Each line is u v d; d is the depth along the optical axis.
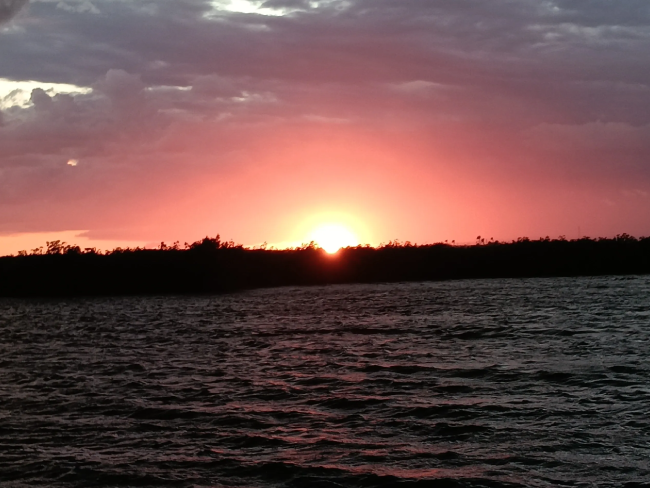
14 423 21.92
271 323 49.00
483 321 45.03
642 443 18.36
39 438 20.27
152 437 20.17
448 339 37.81
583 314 47.03
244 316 54.72
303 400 23.98
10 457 18.55
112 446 19.41
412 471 16.95
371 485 16.22
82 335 45.78
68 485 16.70
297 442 19.30
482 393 24.11
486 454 17.92
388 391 24.86
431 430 20.05
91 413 23.08
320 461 17.75
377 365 30.06
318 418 21.64
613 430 19.44
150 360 33.91
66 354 37.09
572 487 15.75
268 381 27.45
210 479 16.83
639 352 31.28
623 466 16.84
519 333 38.91
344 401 23.48
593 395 23.27
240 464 17.70
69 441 19.94
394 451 18.36
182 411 22.89
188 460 18.11
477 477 16.45
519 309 51.91
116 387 27.16
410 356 32.22
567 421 20.41
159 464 17.88
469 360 30.58
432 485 16.11
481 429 19.91
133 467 17.67
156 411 22.95
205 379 28.33
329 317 51.69
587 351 32.00
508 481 16.17
